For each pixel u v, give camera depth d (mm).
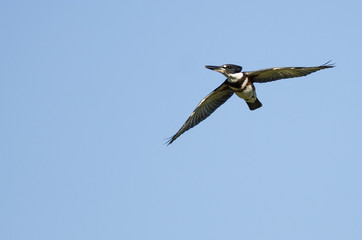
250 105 15680
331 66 13852
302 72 14406
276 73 14695
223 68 15078
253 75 14797
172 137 16031
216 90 15398
